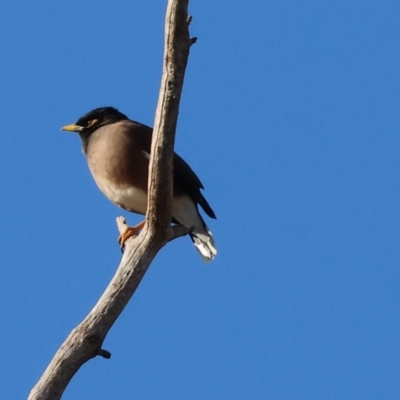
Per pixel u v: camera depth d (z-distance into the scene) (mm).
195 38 10242
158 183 10945
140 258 11164
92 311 10648
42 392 9969
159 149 10773
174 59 10203
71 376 10203
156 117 10664
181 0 9789
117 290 10883
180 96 10484
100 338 10422
